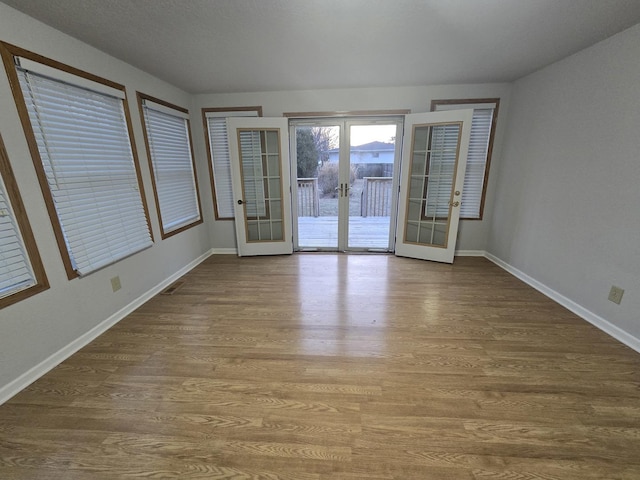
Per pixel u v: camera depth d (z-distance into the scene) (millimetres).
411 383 1662
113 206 2404
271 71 2895
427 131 3584
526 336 2121
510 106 3455
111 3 1629
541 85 2900
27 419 1439
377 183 6336
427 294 2840
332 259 3994
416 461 1223
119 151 2490
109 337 2158
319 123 3898
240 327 2277
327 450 1273
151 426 1397
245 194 4000
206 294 2900
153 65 2652
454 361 1849
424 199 3811
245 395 1587
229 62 2619
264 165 3955
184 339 2123
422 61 2670
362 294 2850
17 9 1656
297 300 2736
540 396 1561
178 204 3467
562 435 1333
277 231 4191
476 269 3541
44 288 1790
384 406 1504
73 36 2023
